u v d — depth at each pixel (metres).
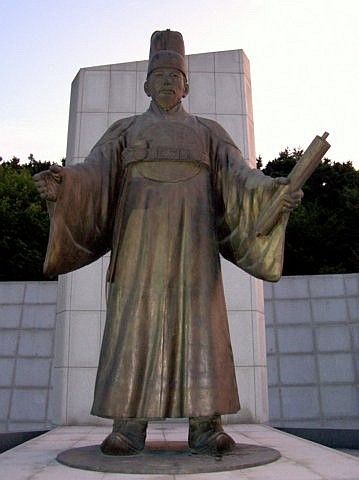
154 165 5.93
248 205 5.69
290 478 4.15
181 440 6.93
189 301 5.49
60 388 10.78
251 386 10.66
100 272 11.25
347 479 4.12
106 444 5.16
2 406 15.18
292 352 15.62
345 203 33.62
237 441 6.93
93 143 11.89
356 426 14.68
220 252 6.21
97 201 5.92
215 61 12.42
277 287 16.42
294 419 14.86
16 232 31.48
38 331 16.03
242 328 10.96
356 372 15.25
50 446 6.67
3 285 16.62
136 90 12.25
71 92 12.91
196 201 5.85
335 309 15.98
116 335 5.47
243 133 11.99
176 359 5.34
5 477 4.29
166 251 5.61
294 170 5.03
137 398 5.19
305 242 32.72
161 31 6.67
